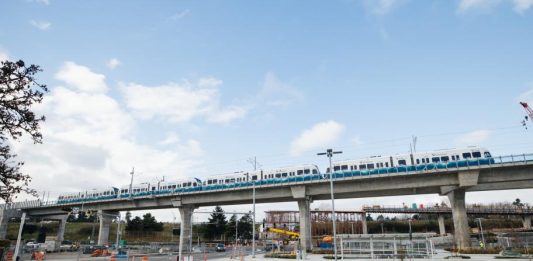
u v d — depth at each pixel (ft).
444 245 260.01
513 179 176.86
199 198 270.87
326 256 168.04
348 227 422.41
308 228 225.56
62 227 359.46
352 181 212.64
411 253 152.56
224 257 191.83
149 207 305.94
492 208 328.90
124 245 287.28
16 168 38.60
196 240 420.36
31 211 359.66
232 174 255.70
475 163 179.32
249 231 450.71
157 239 409.49
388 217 525.34
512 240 203.92
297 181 225.97
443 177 191.62
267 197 242.58
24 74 36.78
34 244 268.00
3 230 330.54
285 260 159.84
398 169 196.44
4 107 35.86
